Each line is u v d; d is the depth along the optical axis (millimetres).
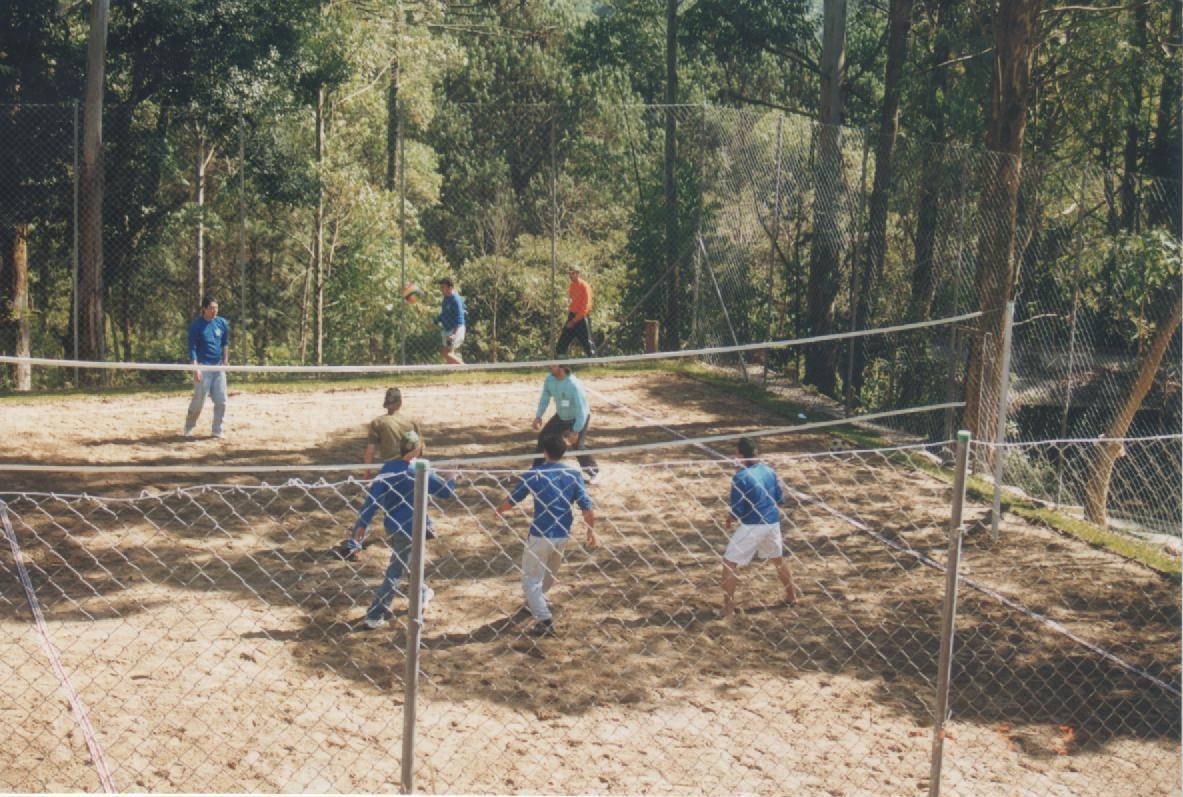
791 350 23828
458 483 14125
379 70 37094
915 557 12234
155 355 34375
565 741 8094
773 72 36781
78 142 23516
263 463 14992
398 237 37250
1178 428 22391
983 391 16188
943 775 7965
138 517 12359
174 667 8852
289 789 7285
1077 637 10461
